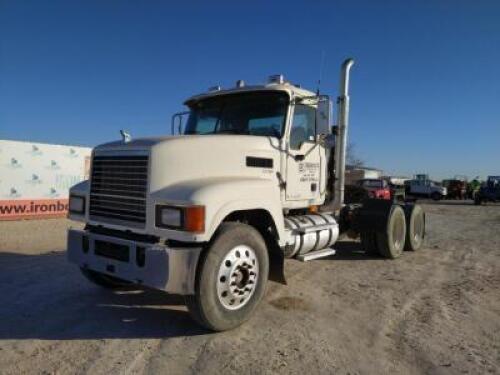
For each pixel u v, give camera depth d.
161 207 4.54
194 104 7.01
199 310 4.48
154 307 5.48
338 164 7.42
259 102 6.33
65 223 14.20
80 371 3.75
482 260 9.10
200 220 4.36
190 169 4.93
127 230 4.86
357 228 8.83
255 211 5.30
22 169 15.19
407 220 9.64
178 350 4.22
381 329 4.87
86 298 5.80
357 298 6.05
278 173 5.97
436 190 43.19
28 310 5.29
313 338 4.57
